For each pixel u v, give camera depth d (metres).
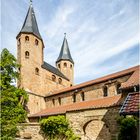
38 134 24.86
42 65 41.12
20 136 25.89
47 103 38.38
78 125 22.39
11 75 23.45
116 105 19.34
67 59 51.34
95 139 23.56
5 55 23.47
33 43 39.94
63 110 26.08
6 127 21.22
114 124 19.30
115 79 27.25
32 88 37.72
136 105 11.70
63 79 46.00
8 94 22.36
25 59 38.56
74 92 32.53
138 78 18.86
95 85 29.64
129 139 15.62
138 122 11.82
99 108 20.91
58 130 23.33
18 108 23.06
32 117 30.75
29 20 41.53
